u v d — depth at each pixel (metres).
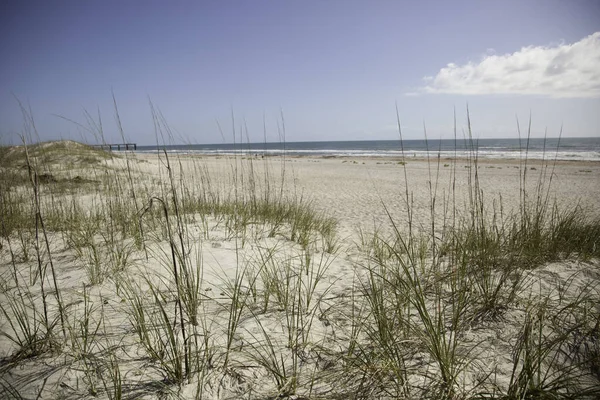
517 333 2.05
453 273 2.49
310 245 4.09
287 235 4.43
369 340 1.93
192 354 1.73
